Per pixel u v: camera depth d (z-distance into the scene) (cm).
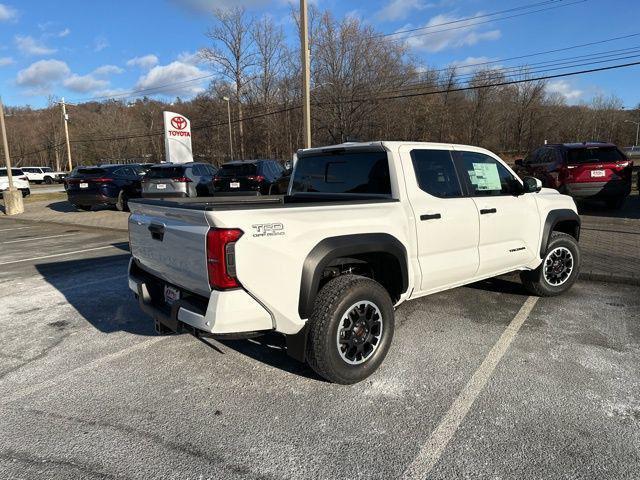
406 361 375
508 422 288
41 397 330
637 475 239
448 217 406
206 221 282
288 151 5103
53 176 4700
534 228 498
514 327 446
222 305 281
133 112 8475
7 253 909
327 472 246
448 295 552
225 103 6003
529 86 7075
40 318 504
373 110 4094
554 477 238
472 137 6103
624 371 351
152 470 249
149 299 364
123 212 1556
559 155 1141
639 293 553
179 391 336
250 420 296
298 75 4675
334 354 321
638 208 1234
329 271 362
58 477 244
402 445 268
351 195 412
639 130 9131
